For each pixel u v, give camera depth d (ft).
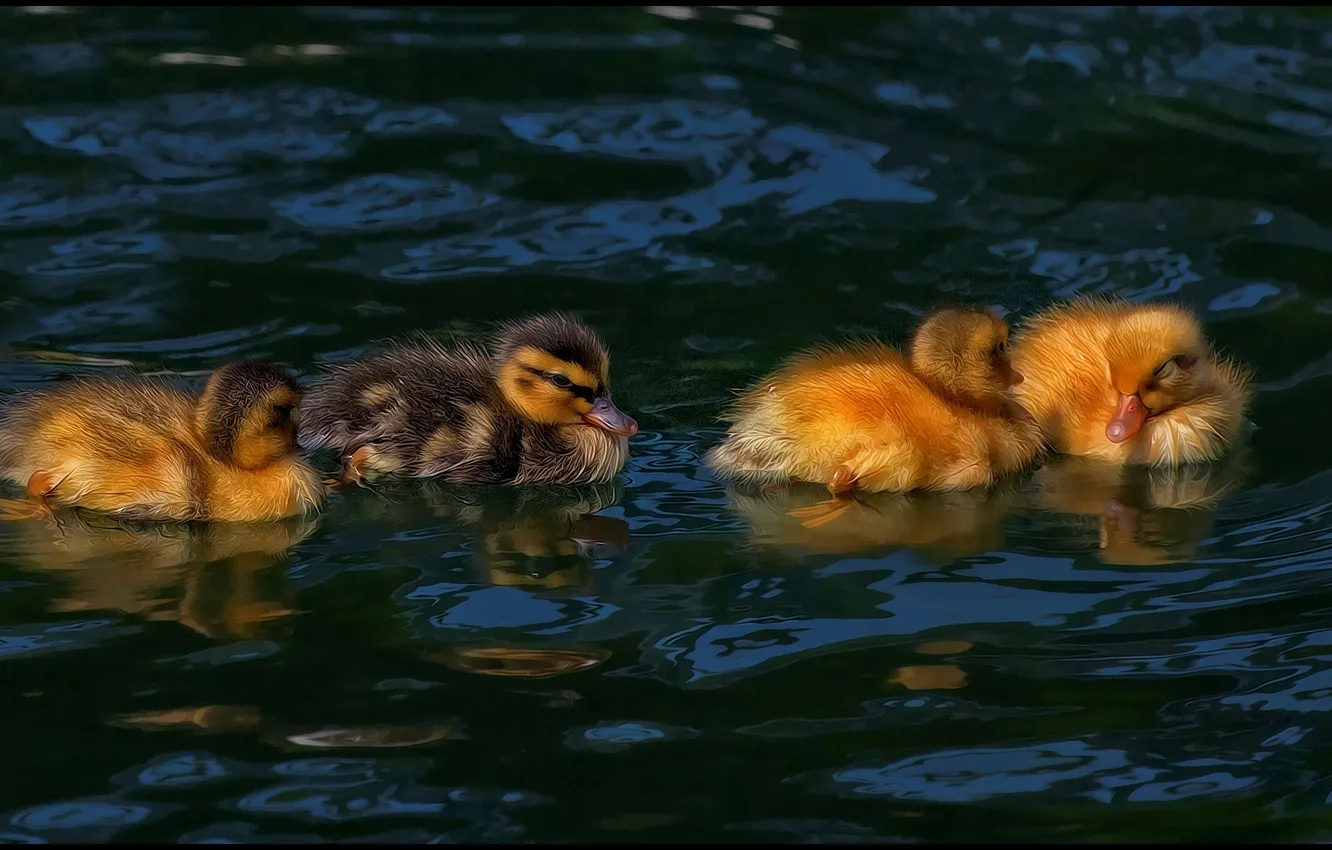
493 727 31.17
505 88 59.47
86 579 36.68
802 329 47.67
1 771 29.73
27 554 37.83
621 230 52.13
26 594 35.91
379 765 30.07
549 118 57.72
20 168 53.52
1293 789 29.78
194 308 47.60
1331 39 62.85
